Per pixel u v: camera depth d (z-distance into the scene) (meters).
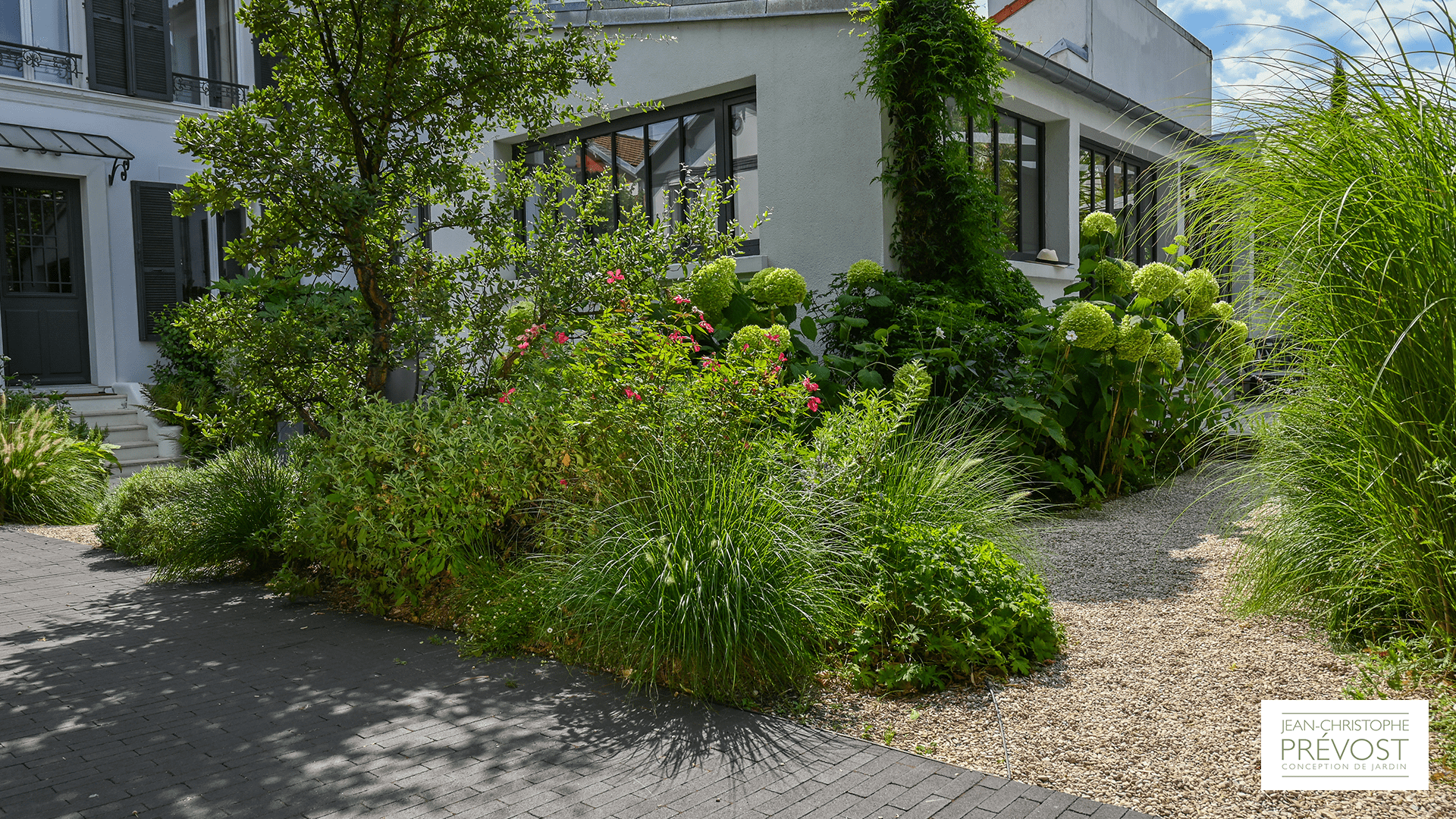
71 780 2.99
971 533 4.59
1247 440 4.56
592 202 6.76
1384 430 3.49
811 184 9.13
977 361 7.53
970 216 8.44
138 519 6.59
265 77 13.55
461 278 6.48
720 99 10.02
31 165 11.55
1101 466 7.79
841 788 2.84
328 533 5.17
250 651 4.36
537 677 3.92
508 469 4.89
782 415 5.36
